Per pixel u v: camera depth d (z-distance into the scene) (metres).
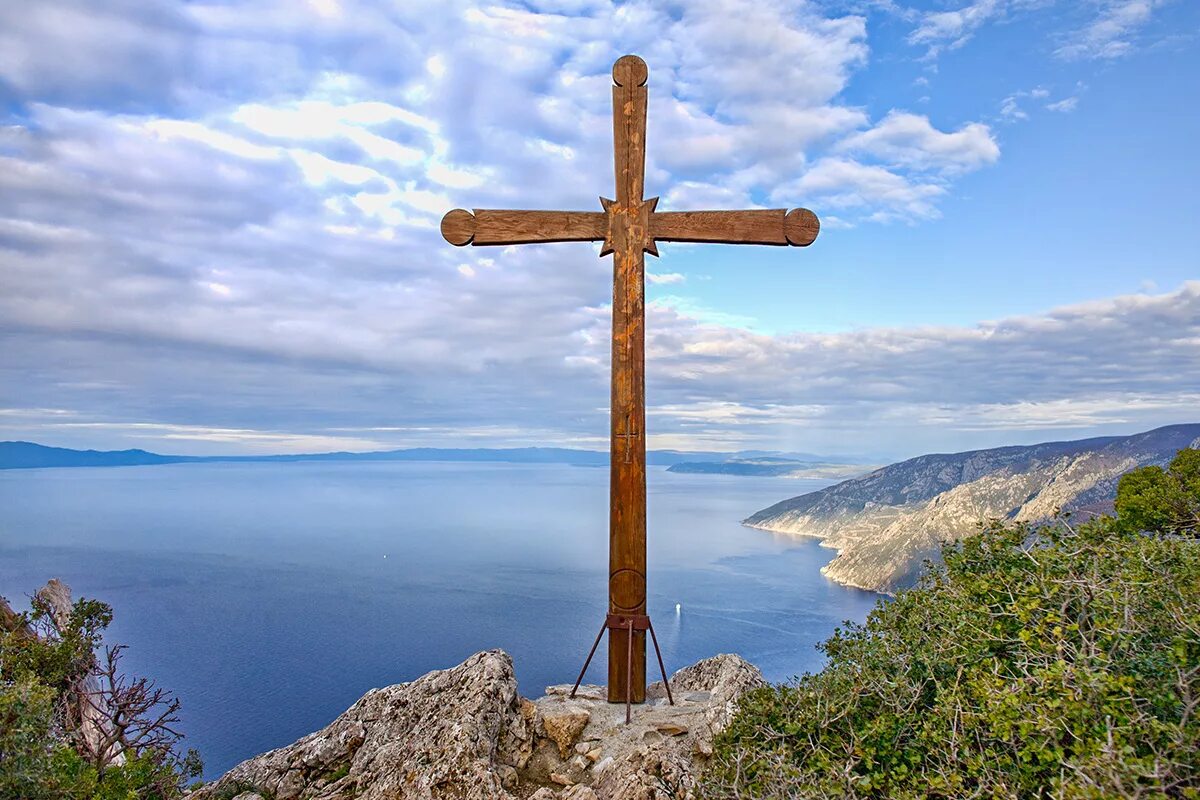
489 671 8.18
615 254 8.94
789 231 8.96
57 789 7.70
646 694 8.88
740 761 5.45
